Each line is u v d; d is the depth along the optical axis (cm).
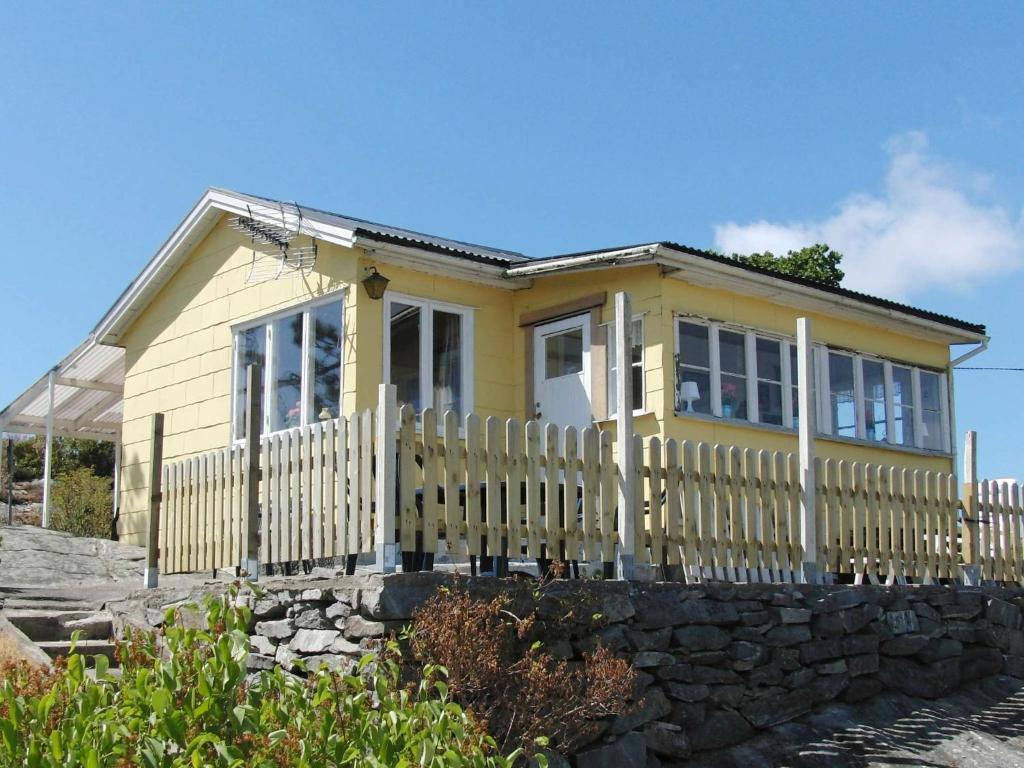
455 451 819
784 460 1046
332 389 1335
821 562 1052
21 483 2880
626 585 855
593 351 1380
